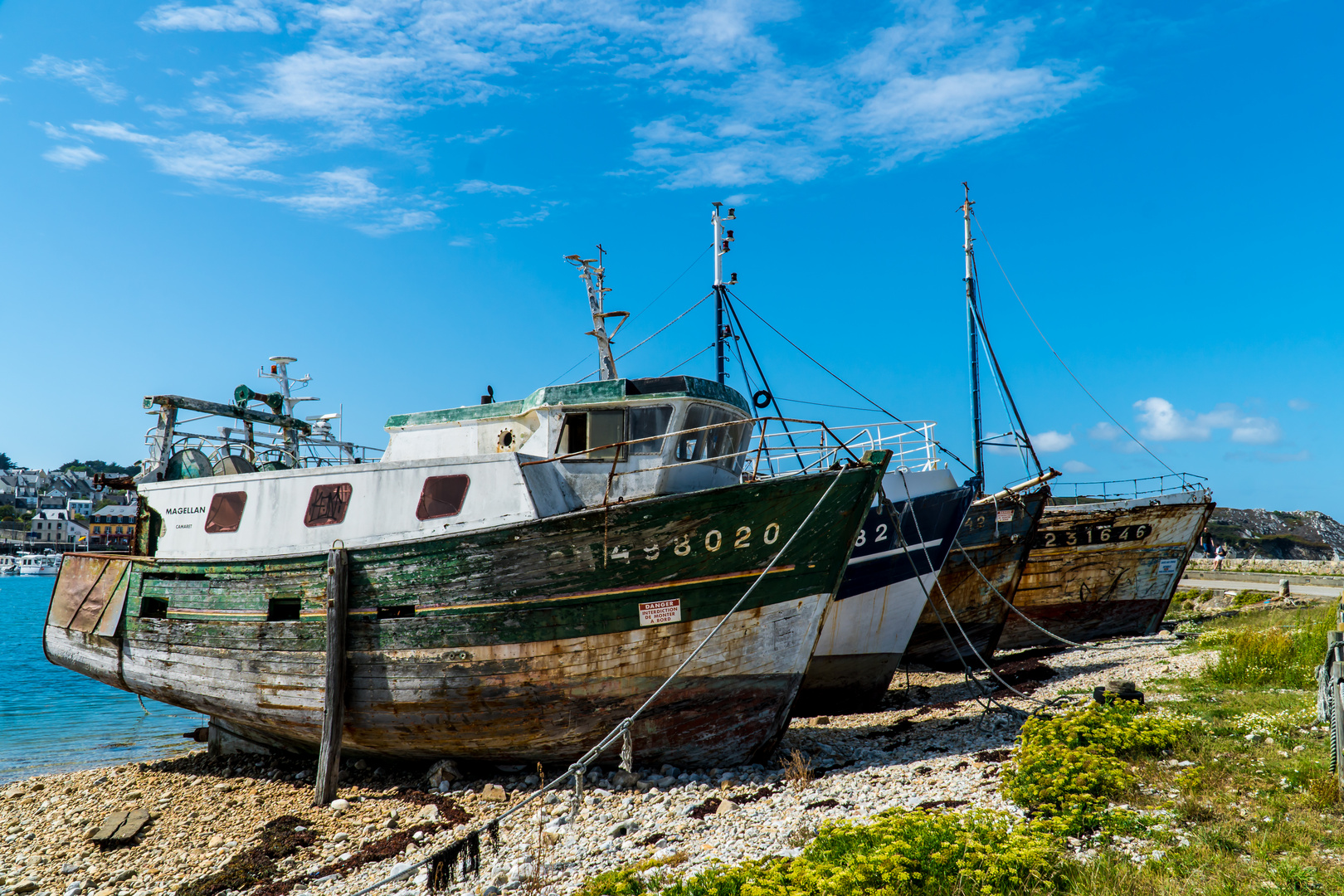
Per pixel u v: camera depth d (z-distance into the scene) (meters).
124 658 16.83
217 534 15.72
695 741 13.18
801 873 7.58
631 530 12.56
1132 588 25.36
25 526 173.50
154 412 18.20
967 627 22.28
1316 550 95.38
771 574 12.96
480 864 10.07
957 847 7.63
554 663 12.87
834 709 18.30
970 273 28.12
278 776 15.27
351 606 13.74
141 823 13.09
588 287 17.41
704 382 14.23
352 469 14.30
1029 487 21.66
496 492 13.16
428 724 13.52
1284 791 8.95
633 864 9.41
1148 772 9.84
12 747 20.88
